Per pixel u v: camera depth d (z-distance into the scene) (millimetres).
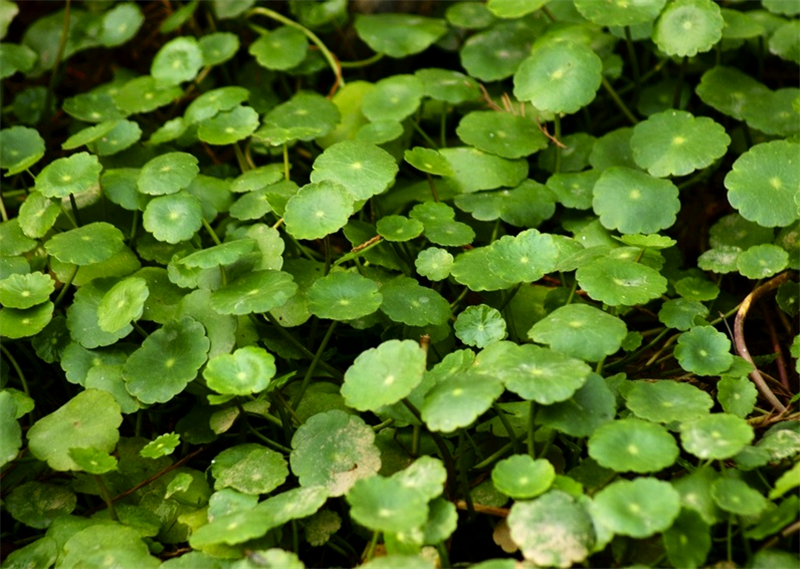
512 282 785
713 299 840
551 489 717
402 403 746
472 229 855
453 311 836
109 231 828
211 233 832
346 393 741
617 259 791
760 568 720
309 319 840
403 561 705
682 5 864
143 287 794
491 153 877
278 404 787
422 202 874
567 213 874
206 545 736
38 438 763
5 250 837
